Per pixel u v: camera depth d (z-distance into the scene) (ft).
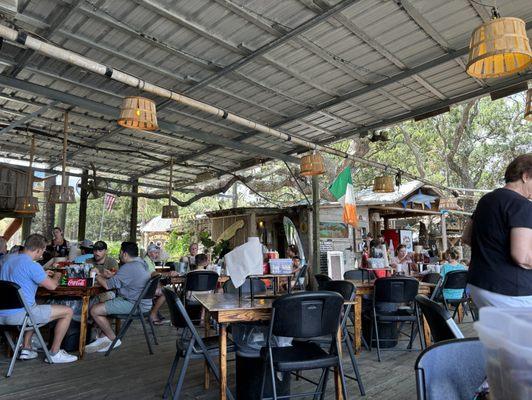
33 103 20.16
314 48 15.33
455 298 18.58
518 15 13.55
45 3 12.59
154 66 16.56
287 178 43.19
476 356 4.35
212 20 13.57
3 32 10.85
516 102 51.21
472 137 50.29
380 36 14.58
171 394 10.48
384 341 15.51
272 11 13.12
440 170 57.72
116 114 18.65
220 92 19.11
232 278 10.10
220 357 9.09
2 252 17.75
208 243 37.60
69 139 26.23
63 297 14.79
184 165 31.94
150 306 15.58
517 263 6.18
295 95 19.70
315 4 12.73
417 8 13.08
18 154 30.17
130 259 15.35
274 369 8.16
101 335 16.01
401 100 20.27
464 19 13.69
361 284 15.12
